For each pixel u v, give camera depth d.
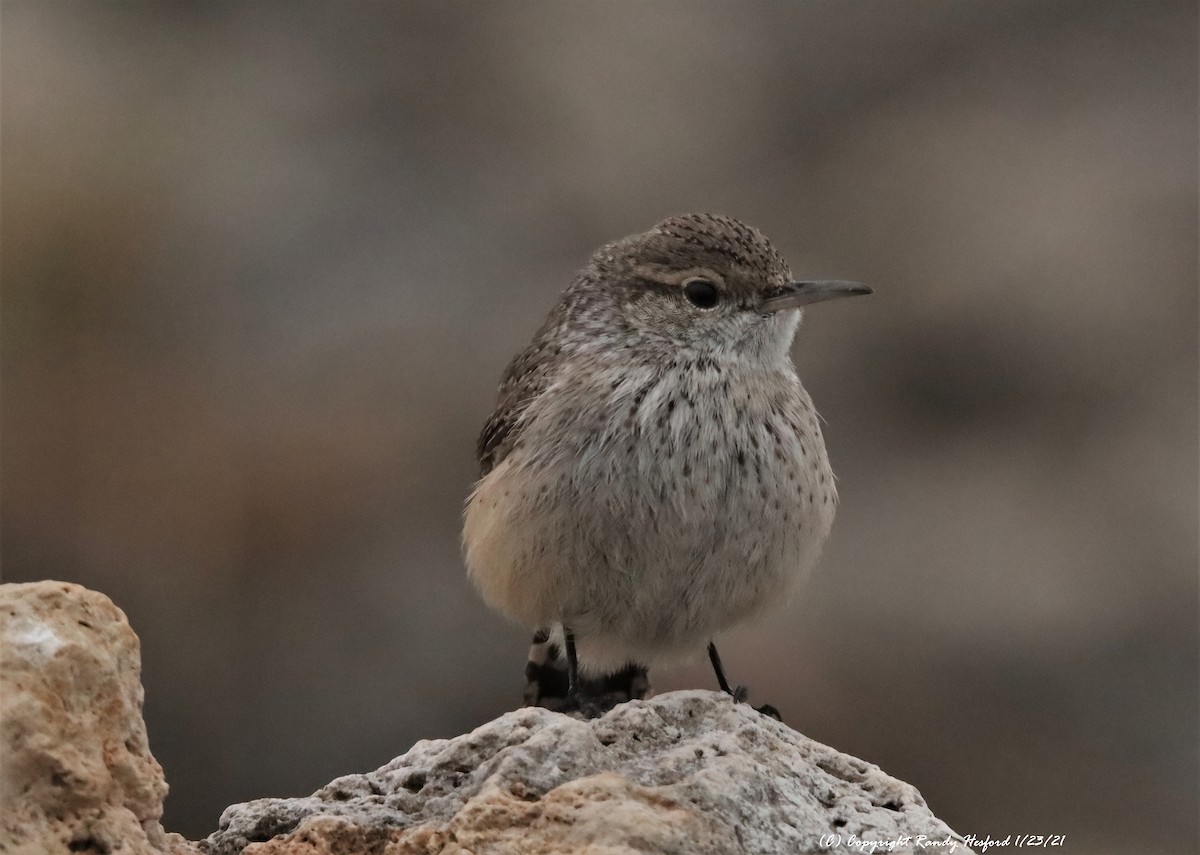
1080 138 19.50
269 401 15.59
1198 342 17.66
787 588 7.11
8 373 15.09
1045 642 14.96
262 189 18.09
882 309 18.05
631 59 20.52
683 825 4.90
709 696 5.66
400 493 15.05
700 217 7.31
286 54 20.23
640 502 6.66
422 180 18.69
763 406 6.88
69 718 4.65
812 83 20.56
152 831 4.87
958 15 21.42
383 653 13.66
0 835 4.49
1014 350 17.75
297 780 12.77
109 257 16.48
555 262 17.84
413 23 20.84
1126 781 13.72
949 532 16.17
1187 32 20.78
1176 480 16.38
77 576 13.96
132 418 15.09
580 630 7.23
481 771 5.37
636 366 6.86
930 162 19.27
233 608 14.05
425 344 16.53
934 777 13.47
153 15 20.52
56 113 17.64
